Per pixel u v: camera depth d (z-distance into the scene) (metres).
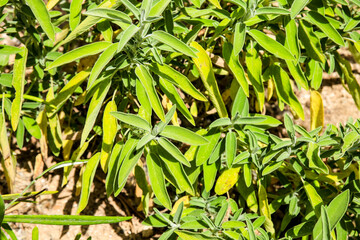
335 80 0.97
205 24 0.76
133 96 0.80
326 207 0.74
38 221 0.71
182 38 0.77
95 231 0.84
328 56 0.84
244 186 0.78
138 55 0.74
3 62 0.80
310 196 0.75
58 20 0.79
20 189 0.85
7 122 0.87
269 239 0.78
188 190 0.73
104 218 0.72
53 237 0.83
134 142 0.74
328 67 0.84
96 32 0.82
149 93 0.71
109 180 0.74
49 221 0.71
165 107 0.80
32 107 0.80
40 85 0.81
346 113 0.96
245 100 0.76
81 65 0.80
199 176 0.84
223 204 0.76
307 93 0.97
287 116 0.75
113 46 0.70
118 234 0.84
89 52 0.71
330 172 0.79
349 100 0.96
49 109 0.78
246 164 0.76
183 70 0.87
